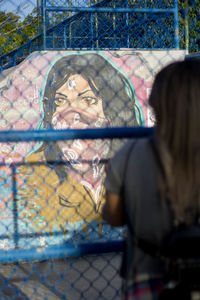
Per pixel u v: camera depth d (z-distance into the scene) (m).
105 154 5.38
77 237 5.27
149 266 1.35
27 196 5.14
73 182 5.29
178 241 1.27
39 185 5.17
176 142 1.31
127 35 6.11
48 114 5.22
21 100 5.12
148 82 5.53
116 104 5.45
